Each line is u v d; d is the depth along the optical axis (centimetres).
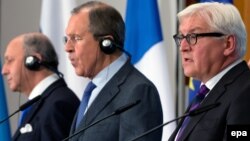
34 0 1220
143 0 950
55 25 1023
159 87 938
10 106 1205
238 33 595
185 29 599
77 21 687
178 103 1004
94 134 654
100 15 684
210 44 592
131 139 632
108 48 675
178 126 618
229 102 568
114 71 682
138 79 666
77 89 997
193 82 938
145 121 639
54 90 802
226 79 588
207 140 563
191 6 605
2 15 1221
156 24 947
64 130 773
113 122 651
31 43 828
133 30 948
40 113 785
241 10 916
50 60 823
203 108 564
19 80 827
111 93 667
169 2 1116
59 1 1025
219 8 596
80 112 696
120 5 1187
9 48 838
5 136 873
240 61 599
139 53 945
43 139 768
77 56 686
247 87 561
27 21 1220
